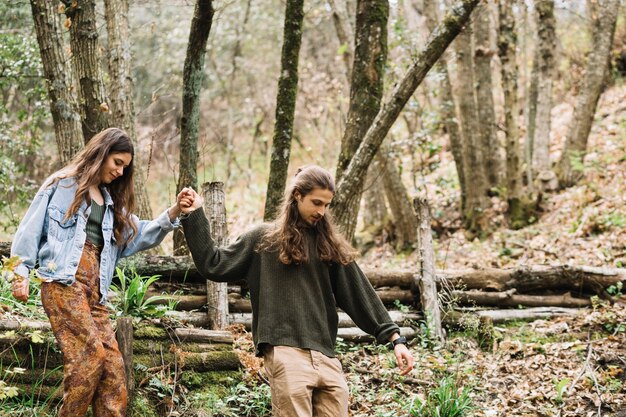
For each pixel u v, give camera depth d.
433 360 5.27
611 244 8.30
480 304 6.63
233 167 16.97
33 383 4.07
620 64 14.12
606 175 10.30
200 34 5.89
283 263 3.39
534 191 10.31
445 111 10.97
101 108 6.04
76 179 3.53
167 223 3.74
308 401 3.20
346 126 7.04
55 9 6.02
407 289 6.64
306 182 3.38
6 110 8.65
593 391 5.04
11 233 8.47
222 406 4.39
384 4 7.02
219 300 5.54
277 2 17.41
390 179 10.41
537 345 5.82
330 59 17.98
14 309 4.47
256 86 18.75
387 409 4.69
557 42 14.76
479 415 4.69
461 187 10.88
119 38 6.84
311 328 3.35
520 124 13.27
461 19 6.21
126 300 4.63
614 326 6.13
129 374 4.11
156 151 16.25
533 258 8.78
